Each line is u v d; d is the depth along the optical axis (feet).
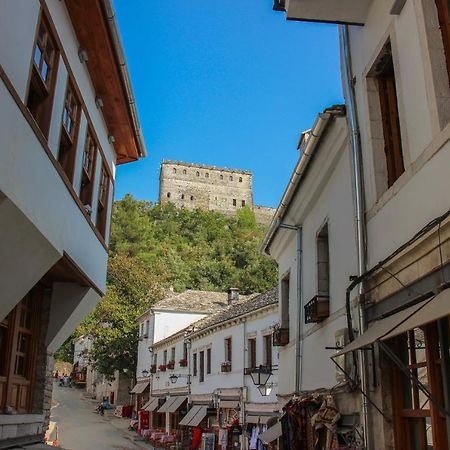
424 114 17.58
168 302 128.88
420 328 17.94
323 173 28.63
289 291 39.09
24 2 20.29
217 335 86.53
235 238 280.31
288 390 37.73
